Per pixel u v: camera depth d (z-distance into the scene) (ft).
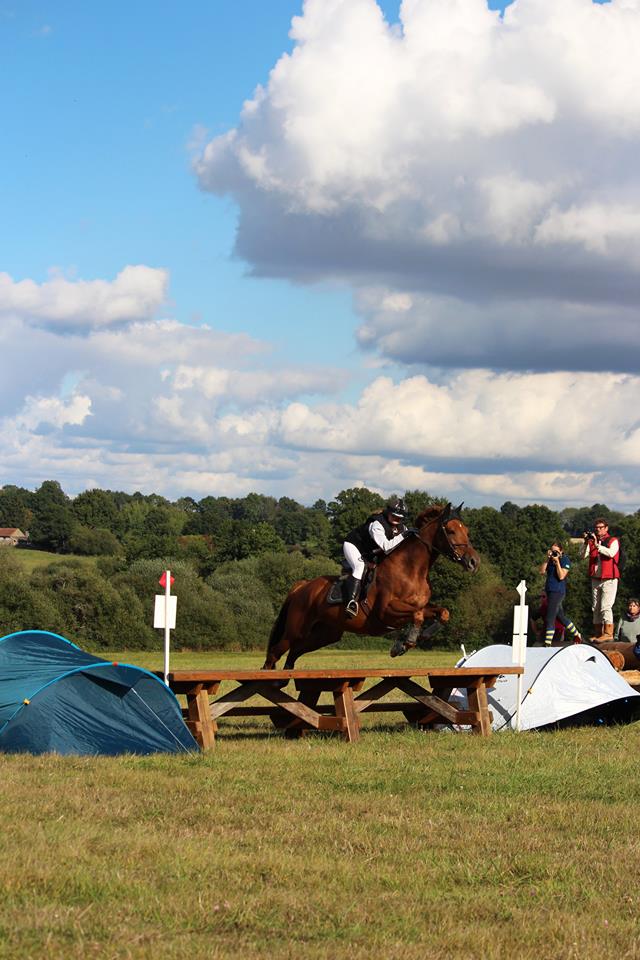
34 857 22.93
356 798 32.22
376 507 261.85
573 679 54.13
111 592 199.72
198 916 19.85
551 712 52.60
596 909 21.49
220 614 209.67
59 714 40.65
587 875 23.94
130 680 41.81
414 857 24.98
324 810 30.22
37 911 19.45
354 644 230.68
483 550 282.36
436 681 52.24
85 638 196.85
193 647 207.00
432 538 48.52
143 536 346.95
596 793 34.17
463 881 23.30
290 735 50.16
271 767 38.14
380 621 49.47
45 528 412.36
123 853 23.94
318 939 19.07
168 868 22.97
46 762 37.60
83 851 23.84
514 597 232.73
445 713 50.21
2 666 43.04
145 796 31.50
